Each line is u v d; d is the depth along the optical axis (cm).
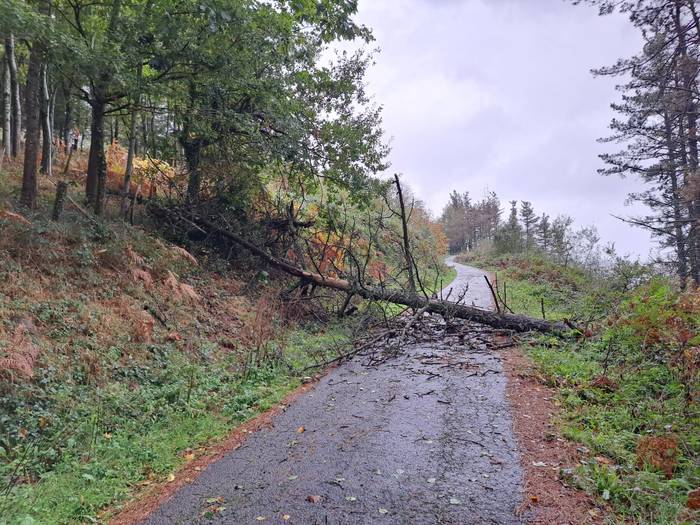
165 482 446
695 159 1980
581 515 356
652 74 1889
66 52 864
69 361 636
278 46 1284
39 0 963
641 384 607
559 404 596
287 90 1363
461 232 8044
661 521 335
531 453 463
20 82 1816
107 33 991
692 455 427
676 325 619
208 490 423
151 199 1327
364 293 1254
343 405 643
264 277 1336
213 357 845
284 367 834
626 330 707
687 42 1634
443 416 579
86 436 517
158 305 909
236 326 1016
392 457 470
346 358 917
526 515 360
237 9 1040
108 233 1001
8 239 791
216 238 1378
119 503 410
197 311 980
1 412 502
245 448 514
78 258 862
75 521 379
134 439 534
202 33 1082
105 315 774
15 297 695
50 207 1058
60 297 757
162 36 1038
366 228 1923
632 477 394
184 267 1128
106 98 1125
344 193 2138
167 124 1522
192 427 574
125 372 679
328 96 1614
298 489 415
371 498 394
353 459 470
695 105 1747
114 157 1562
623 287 1262
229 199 1363
